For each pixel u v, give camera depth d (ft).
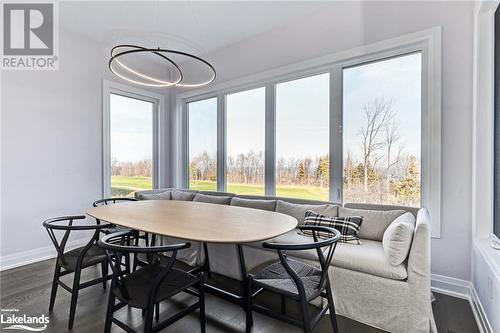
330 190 9.91
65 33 11.06
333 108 9.82
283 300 6.49
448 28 7.59
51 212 10.58
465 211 7.36
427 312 5.61
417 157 8.29
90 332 5.77
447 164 7.58
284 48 10.94
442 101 7.64
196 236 5.14
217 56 13.15
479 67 6.95
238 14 10.26
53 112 10.67
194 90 14.26
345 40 9.43
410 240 5.84
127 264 6.15
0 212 9.34
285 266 4.67
